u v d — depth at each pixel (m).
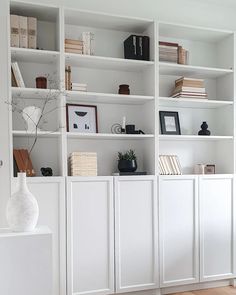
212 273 3.36
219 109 3.73
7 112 2.74
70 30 3.28
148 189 3.14
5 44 2.75
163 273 3.17
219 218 3.40
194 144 3.70
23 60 3.08
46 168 2.99
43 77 2.98
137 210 3.10
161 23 3.23
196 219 3.30
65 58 3.02
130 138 3.35
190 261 3.27
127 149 3.44
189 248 3.27
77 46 3.03
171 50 3.36
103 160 3.36
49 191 2.82
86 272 2.92
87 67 3.32
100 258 2.96
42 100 3.16
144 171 3.40
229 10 3.72
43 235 2.18
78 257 2.89
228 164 3.56
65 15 3.05
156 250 3.14
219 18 3.68
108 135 3.05
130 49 3.22
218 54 3.75
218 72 3.51
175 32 3.47
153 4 3.44
